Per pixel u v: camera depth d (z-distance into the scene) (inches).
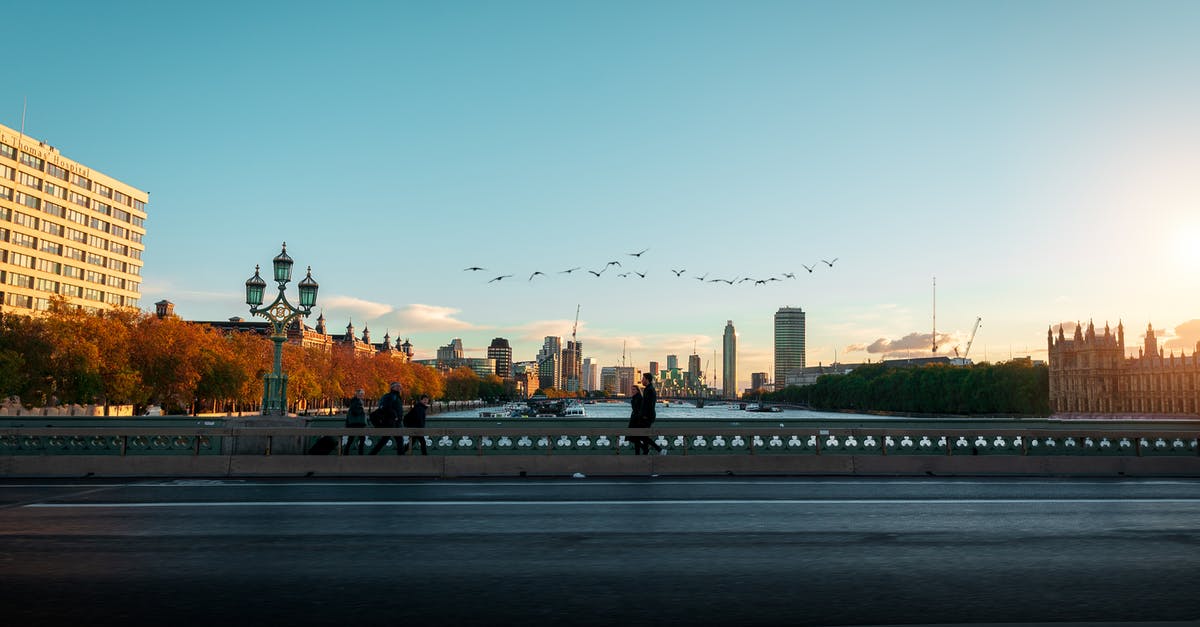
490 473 905.5
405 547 470.6
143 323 3848.4
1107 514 610.5
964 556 449.7
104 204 6215.6
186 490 746.2
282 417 1001.5
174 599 349.4
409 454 924.0
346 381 6742.1
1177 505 664.4
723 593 365.7
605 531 526.6
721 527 543.2
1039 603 348.8
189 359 3735.2
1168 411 7391.7
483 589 371.2
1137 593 367.2
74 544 473.1
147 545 471.2
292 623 314.7
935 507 642.2
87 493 719.7
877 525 553.6
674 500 680.4
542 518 580.1
